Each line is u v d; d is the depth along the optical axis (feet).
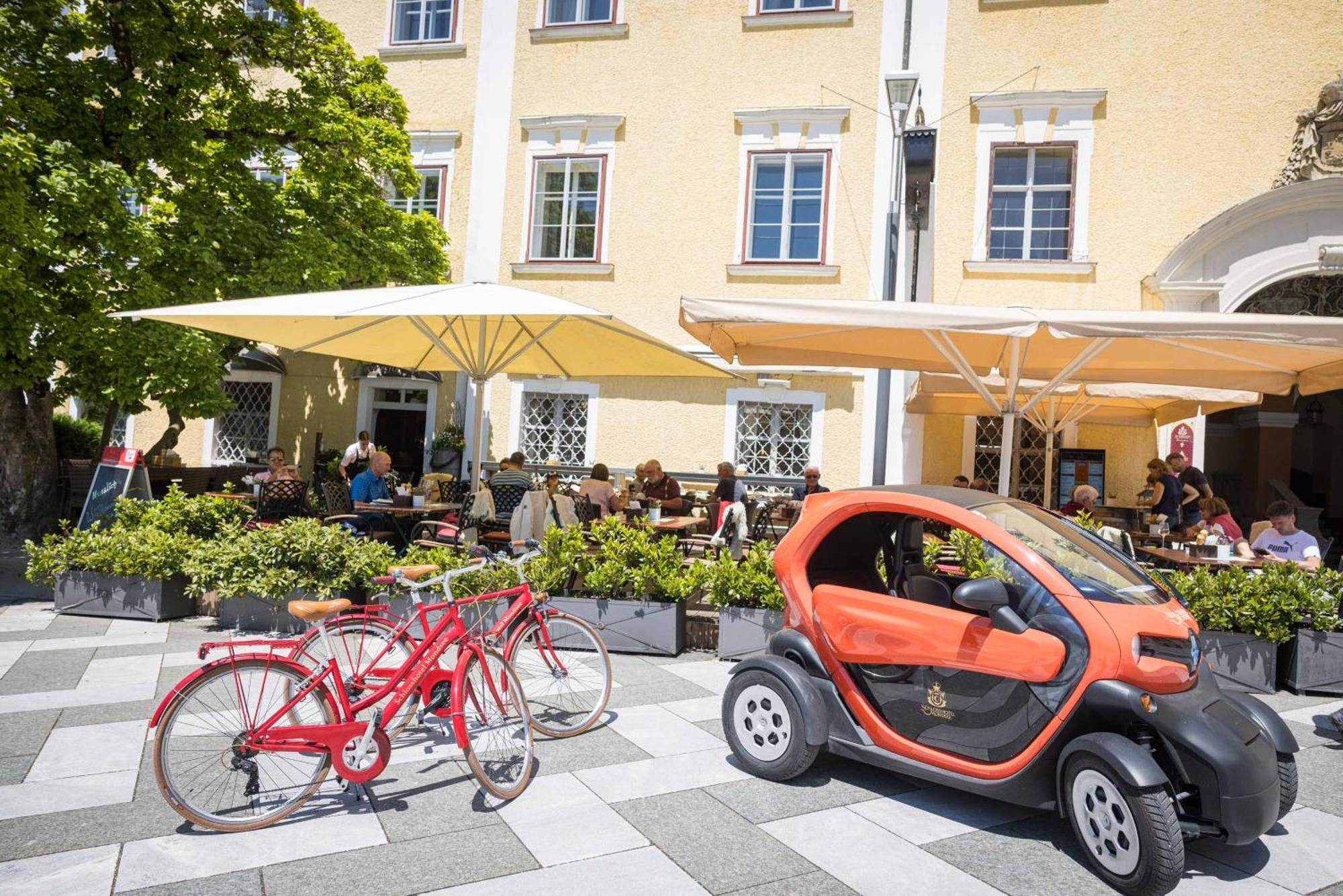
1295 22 38.37
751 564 22.24
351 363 49.73
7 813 12.27
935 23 41.65
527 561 22.98
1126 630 11.80
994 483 41.81
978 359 25.66
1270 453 63.87
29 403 32.96
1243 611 20.15
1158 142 39.52
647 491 37.29
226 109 35.45
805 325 22.02
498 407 46.14
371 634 14.37
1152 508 35.50
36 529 32.81
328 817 12.59
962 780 12.75
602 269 44.88
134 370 29.66
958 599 12.14
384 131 39.50
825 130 42.83
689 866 11.35
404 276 40.55
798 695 14.05
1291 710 18.89
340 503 35.14
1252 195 38.60
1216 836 11.37
